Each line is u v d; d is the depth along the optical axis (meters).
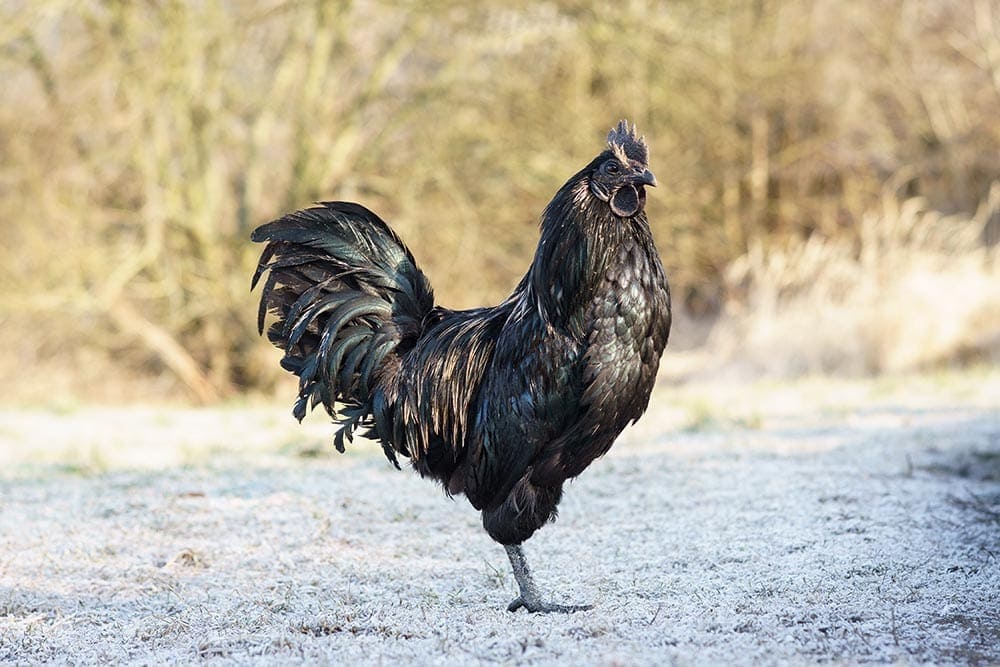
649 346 8.08
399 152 31.38
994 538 10.23
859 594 8.59
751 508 11.44
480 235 31.14
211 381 31.00
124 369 32.34
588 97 35.16
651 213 34.12
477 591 9.02
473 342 8.65
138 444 16.94
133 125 28.06
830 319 29.80
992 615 8.07
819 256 32.31
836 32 41.50
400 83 32.03
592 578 9.23
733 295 34.19
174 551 10.36
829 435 15.87
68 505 12.09
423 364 8.80
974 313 28.92
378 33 31.69
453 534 10.86
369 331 9.09
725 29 35.62
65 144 28.41
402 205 30.22
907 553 9.72
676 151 35.41
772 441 15.42
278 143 31.72
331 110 30.95
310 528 11.04
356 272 9.10
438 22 30.84
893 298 29.44
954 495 12.07
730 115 37.09
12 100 28.77
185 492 12.53
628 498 12.04
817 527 10.62
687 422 17.34
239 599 8.86
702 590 8.74
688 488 12.41
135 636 8.02
